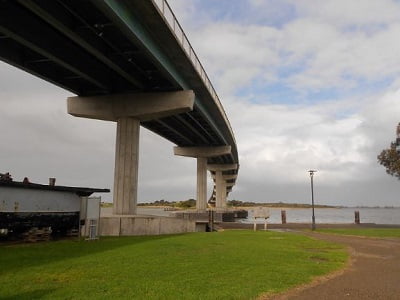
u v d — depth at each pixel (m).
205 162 78.56
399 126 36.78
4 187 21.69
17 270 13.28
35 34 25.77
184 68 36.84
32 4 21.44
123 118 39.22
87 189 27.94
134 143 39.12
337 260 18.11
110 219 33.53
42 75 33.03
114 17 23.50
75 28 25.36
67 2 23.22
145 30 28.20
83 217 25.75
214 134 66.69
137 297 9.96
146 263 15.10
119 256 16.89
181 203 167.12
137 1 24.67
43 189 24.41
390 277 14.09
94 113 39.47
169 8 28.52
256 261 16.36
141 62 33.19
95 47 27.78
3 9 23.03
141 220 34.44
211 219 49.44
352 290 11.91
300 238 29.20
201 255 17.72
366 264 17.30
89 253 17.91
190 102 37.91
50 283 11.43
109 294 10.20
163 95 38.28
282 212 58.97
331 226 50.09
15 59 29.45
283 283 12.29
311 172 51.31
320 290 11.83
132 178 38.66
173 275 12.80
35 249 19.12
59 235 26.91
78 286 11.06
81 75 32.66
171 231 36.38
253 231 37.75
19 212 22.69
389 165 37.44
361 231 38.59
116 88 38.94
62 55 28.88
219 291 10.83
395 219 108.19
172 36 29.80
